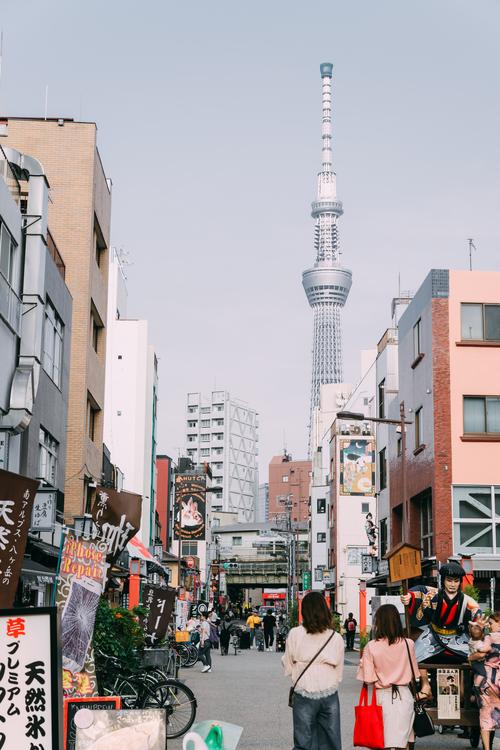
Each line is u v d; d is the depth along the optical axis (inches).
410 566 844.6
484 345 1289.4
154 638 810.2
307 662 341.1
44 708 217.5
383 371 1685.5
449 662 463.8
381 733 352.5
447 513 1248.8
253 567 4734.3
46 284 986.1
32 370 840.3
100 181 1392.7
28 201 891.4
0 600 315.6
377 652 364.2
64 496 1195.9
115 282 2393.0
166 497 3395.7
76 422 1258.0
